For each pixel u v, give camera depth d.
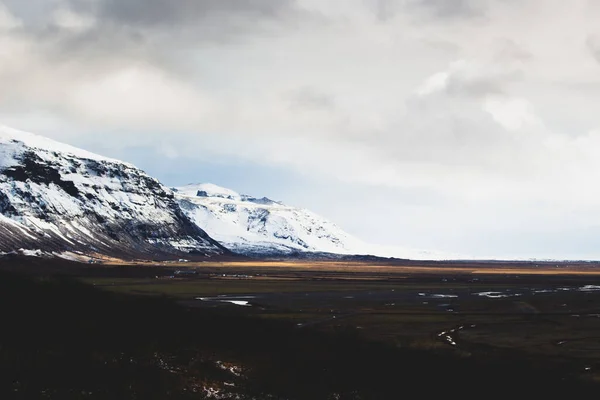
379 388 70.25
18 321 74.62
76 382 56.25
